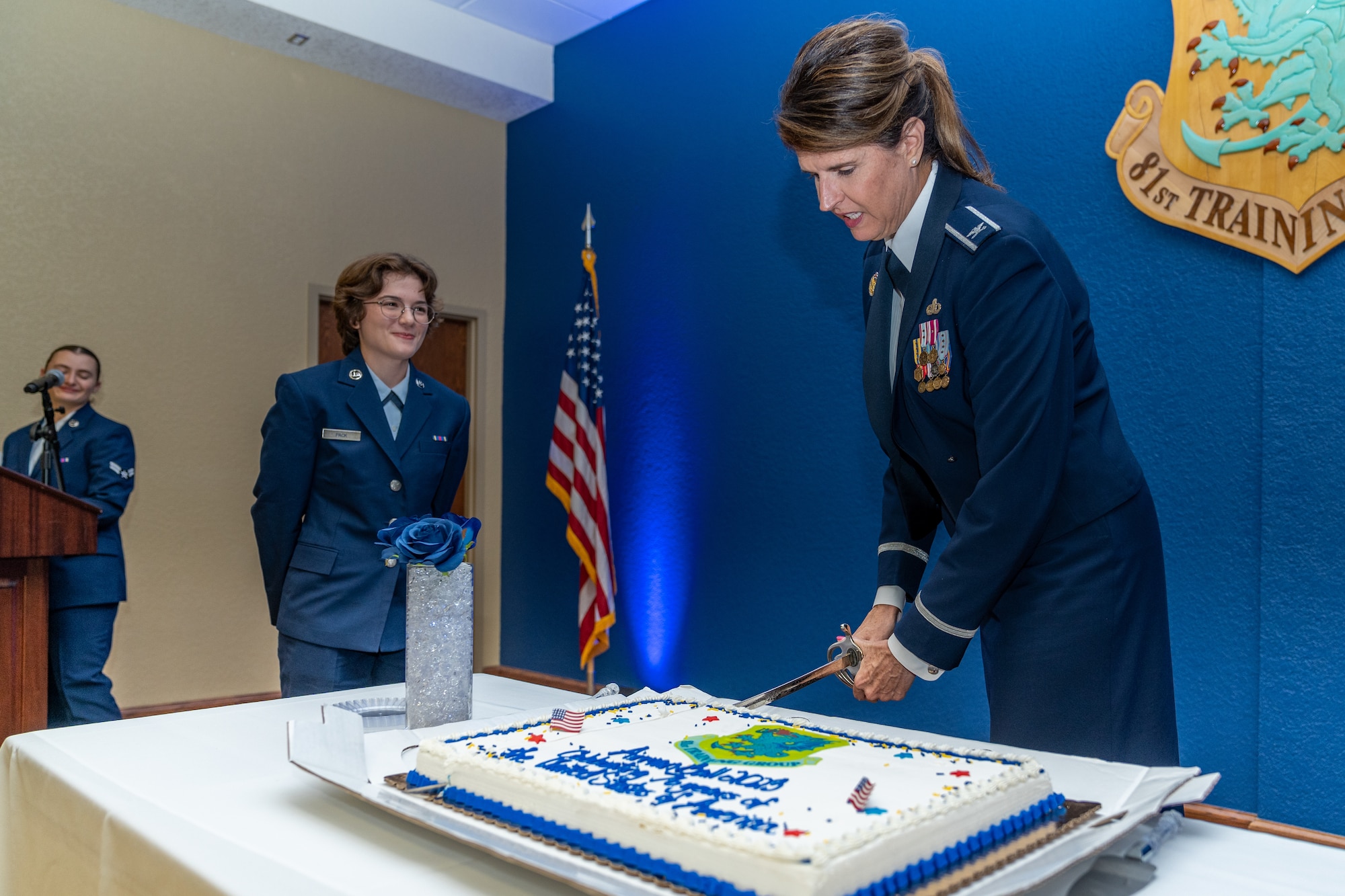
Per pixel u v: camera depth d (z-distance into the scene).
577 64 4.46
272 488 2.07
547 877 0.66
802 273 3.50
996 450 1.05
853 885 0.58
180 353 3.81
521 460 4.68
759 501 3.61
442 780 0.84
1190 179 2.45
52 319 3.52
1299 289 2.27
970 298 1.09
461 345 4.73
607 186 4.29
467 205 4.70
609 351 4.23
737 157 3.73
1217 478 2.44
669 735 0.93
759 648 3.58
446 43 4.21
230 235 3.95
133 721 1.19
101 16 3.65
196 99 3.88
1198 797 0.74
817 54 1.13
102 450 3.10
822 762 0.82
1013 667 1.14
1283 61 2.27
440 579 1.15
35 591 2.26
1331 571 2.21
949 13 3.03
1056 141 2.76
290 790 0.88
